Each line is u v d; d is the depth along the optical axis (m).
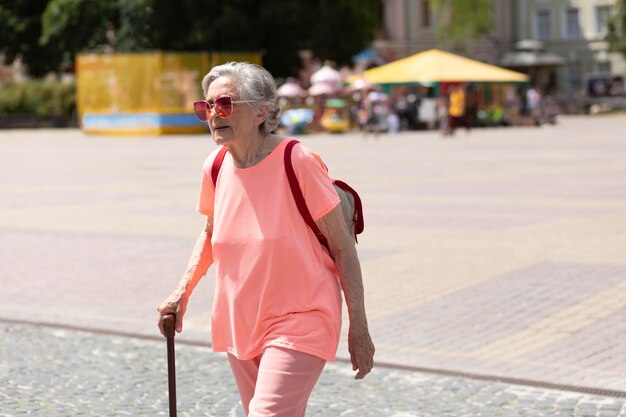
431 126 78.25
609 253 17.09
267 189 6.07
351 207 6.32
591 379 10.35
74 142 63.56
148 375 10.69
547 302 13.73
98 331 12.72
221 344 6.30
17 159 45.81
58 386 10.26
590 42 121.19
